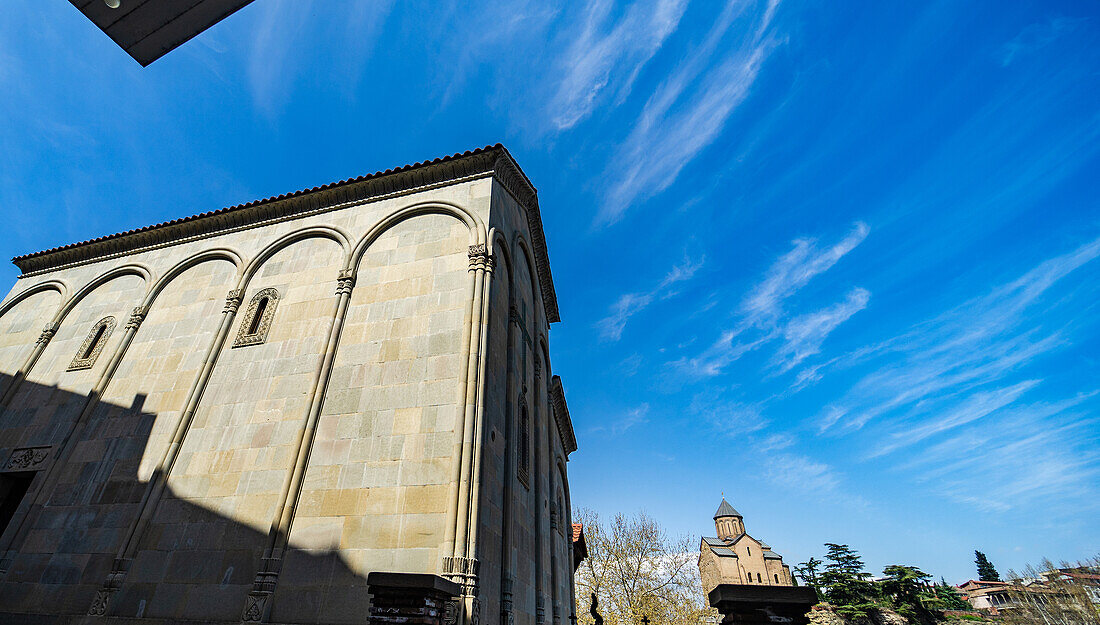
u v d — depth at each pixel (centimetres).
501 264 1209
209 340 1194
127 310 1372
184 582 870
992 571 10238
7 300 1573
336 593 788
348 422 956
